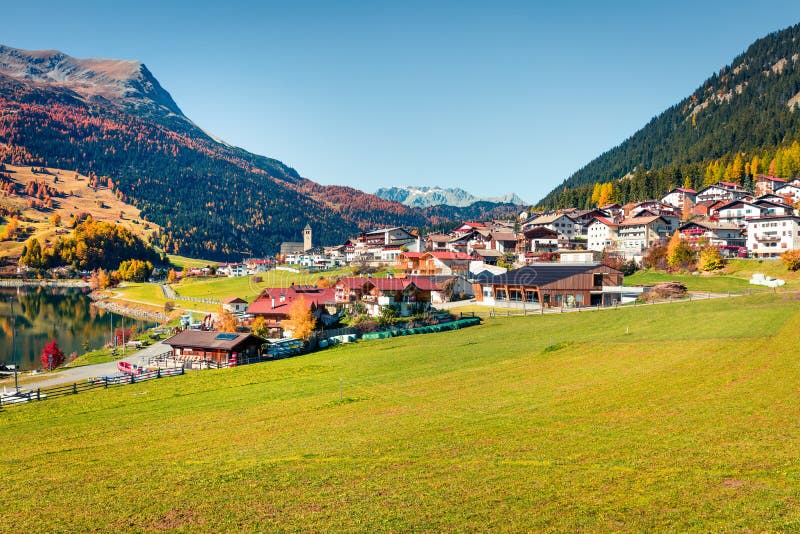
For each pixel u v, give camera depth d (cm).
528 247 16762
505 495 2266
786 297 6856
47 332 13475
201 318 14212
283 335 9744
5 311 17312
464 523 2062
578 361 4806
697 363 4169
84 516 2434
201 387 5594
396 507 2239
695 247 13212
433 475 2545
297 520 2205
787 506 1958
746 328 5075
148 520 2330
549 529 1969
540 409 3456
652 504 2080
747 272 11156
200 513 2352
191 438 3631
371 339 7975
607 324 6606
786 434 2614
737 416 2938
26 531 2341
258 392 5019
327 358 6656
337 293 11375
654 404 3309
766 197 17912
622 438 2800
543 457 2647
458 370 4997
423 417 3553
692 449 2564
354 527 2102
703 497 2095
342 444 3134
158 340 11406
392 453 2894
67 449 3656
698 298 8419
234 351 7388
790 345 4300
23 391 6612
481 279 11500
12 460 3497
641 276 12444
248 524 2209
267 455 3066
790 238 12612
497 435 3033
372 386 4688
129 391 5659
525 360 5116
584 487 2280
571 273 9981
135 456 3322
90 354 9956
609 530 1927
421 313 9625
